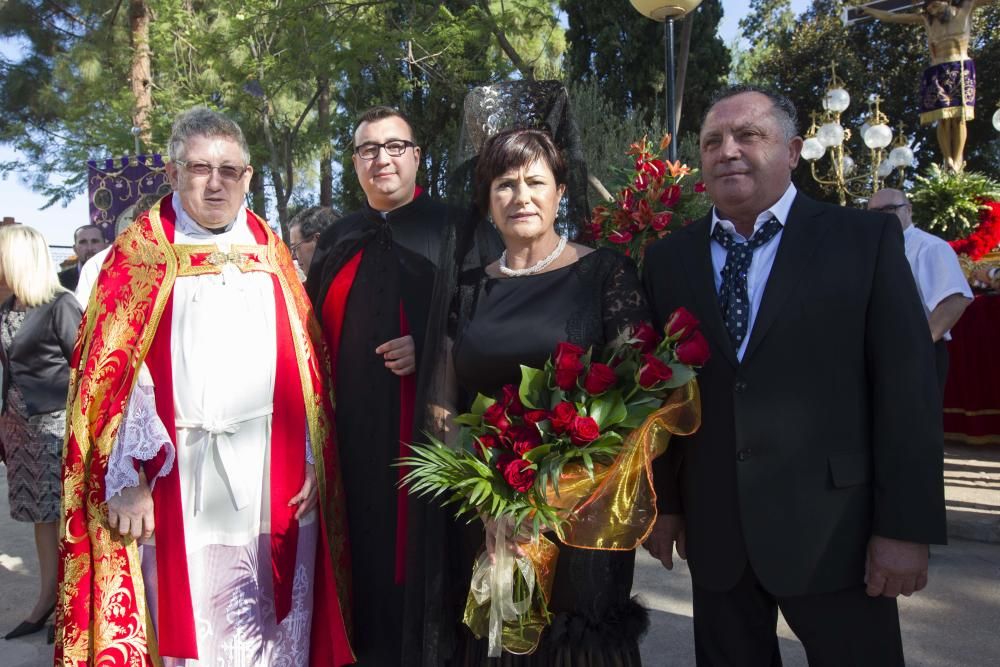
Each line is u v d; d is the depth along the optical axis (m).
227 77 14.59
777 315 2.06
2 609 4.29
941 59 9.16
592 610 2.17
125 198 8.45
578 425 1.91
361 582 3.02
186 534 2.63
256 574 2.73
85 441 2.59
